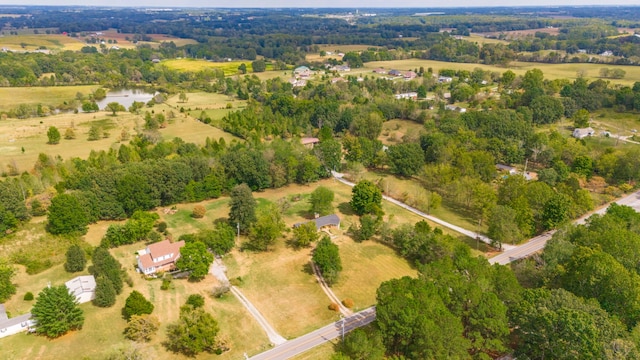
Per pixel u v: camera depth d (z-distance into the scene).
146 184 127.06
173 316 85.56
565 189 132.62
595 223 103.94
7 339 77.06
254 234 110.69
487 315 72.81
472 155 156.25
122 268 100.31
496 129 185.12
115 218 123.56
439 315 70.81
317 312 89.44
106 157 150.50
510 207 117.38
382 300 77.56
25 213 114.56
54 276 96.19
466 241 117.62
